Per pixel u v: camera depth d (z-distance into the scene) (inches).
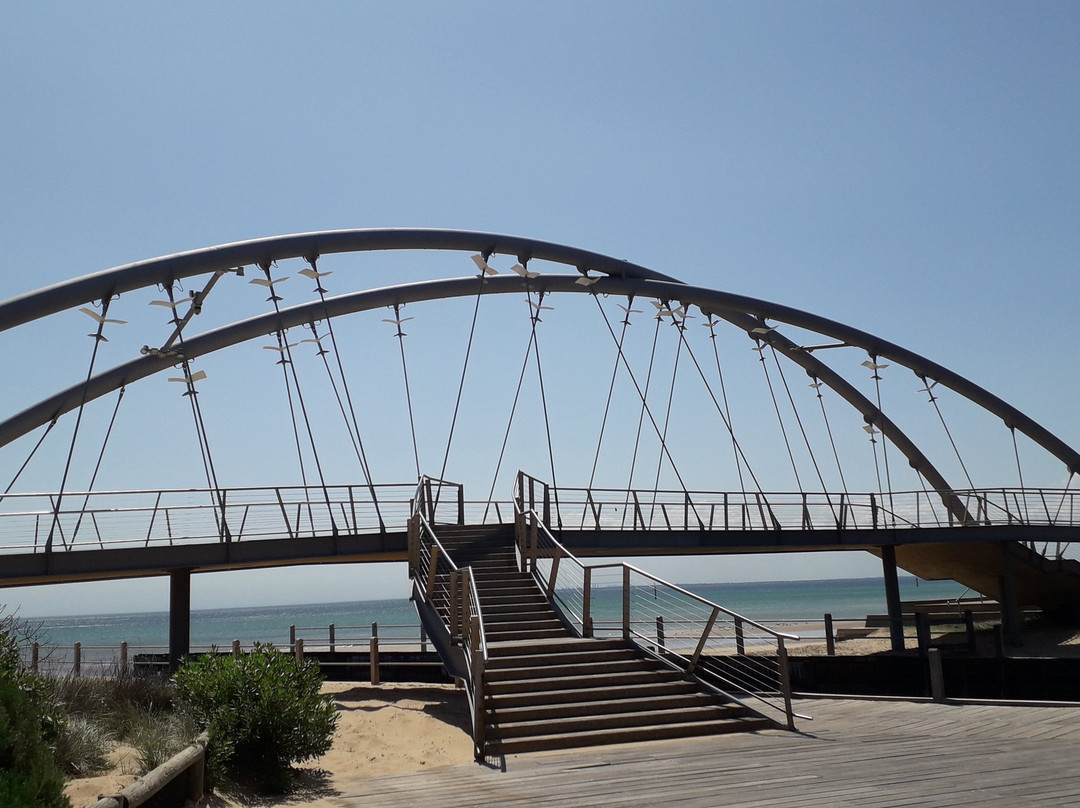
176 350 1138.0
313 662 455.2
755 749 430.9
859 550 1358.3
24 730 273.6
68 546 823.1
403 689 837.2
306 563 977.5
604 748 459.8
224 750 363.9
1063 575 1341.0
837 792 326.0
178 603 895.1
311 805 347.3
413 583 730.8
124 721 408.8
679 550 1170.0
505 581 705.6
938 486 1581.0
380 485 927.7
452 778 398.0
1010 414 1593.3
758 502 1171.9
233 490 888.9
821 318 1547.7
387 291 1259.2
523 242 1315.2
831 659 852.6
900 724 490.9
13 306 861.8
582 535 1013.2
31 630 429.4
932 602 1572.3
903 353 1582.2
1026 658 813.2
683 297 1443.2
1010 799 306.7
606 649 584.1
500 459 1014.4
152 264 964.6
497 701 500.7
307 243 1094.4
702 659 764.0
